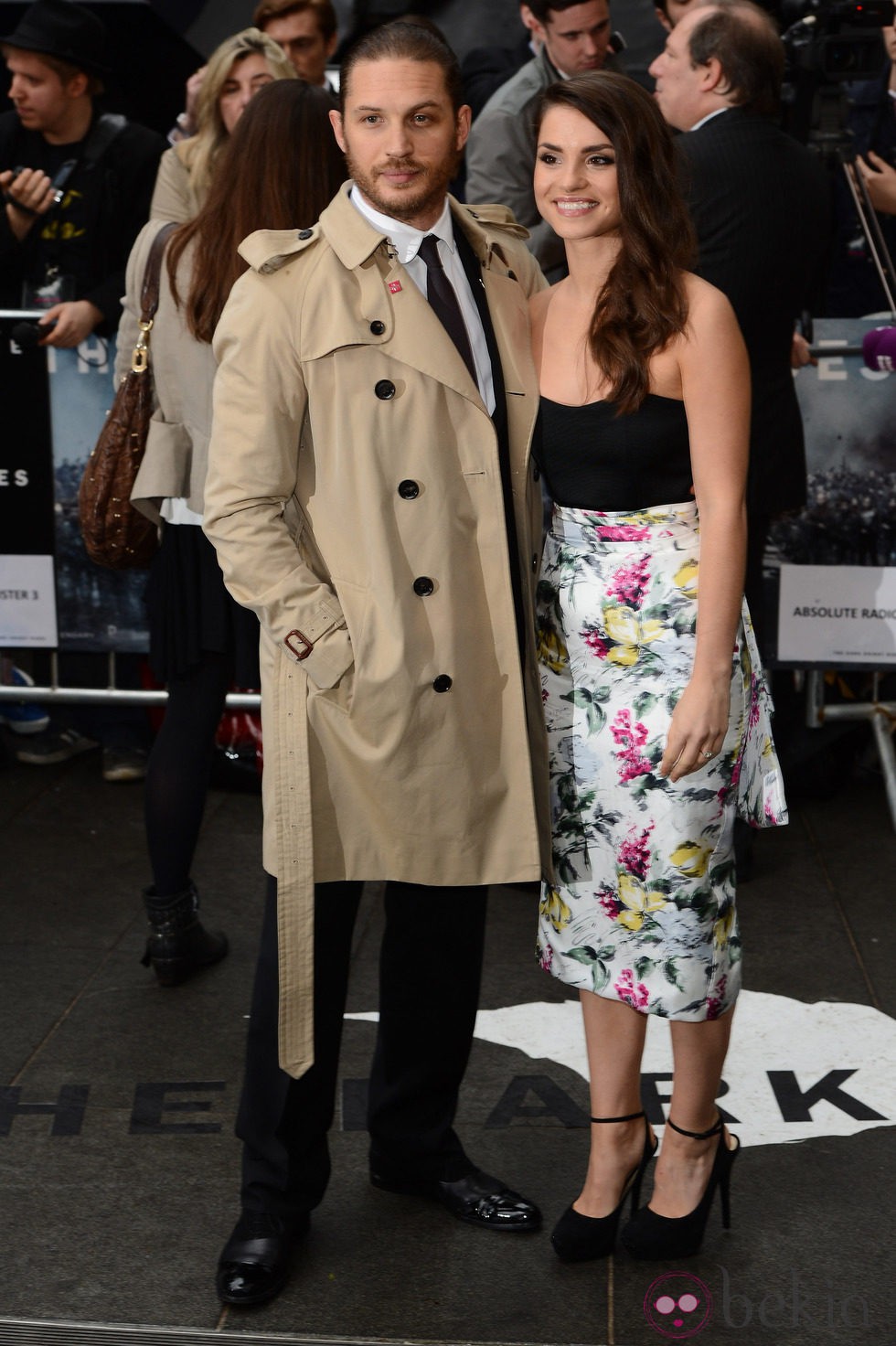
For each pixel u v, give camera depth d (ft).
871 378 12.74
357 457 7.22
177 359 9.97
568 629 7.66
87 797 14.34
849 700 14.43
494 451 7.33
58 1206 8.54
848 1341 7.48
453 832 7.52
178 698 10.65
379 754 7.36
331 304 7.18
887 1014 10.52
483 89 14.94
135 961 11.40
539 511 7.89
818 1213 8.47
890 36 14.16
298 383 7.27
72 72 13.65
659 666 7.51
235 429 7.27
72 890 12.52
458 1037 8.26
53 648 14.01
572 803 7.79
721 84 11.42
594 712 7.66
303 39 14.26
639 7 17.33
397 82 6.98
